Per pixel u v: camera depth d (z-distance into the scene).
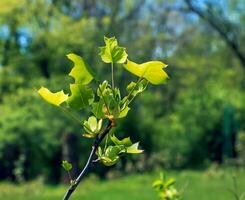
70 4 34.81
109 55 2.14
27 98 32.06
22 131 31.33
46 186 29.95
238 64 45.16
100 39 33.25
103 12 36.09
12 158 31.41
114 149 2.19
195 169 35.62
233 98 39.47
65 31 33.59
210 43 45.53
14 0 34.19
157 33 35.66
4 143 31.16
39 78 33.94
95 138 2.18
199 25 41.75
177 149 37.09
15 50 35.06
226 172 29.27
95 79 2.14
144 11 35.97
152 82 2.14
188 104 38.19
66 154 32.03
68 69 34.25
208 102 38.31
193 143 37.44
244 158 33.81
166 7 36.03
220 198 20.17
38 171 32.38
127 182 29.30
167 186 3.94
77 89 2.15
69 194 2.15
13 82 34.56
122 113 2.17
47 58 34.38
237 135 37.34
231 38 36.78
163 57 36.09
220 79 42.00
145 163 34.41
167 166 35.53
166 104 39.78
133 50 34.44
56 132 31.91
